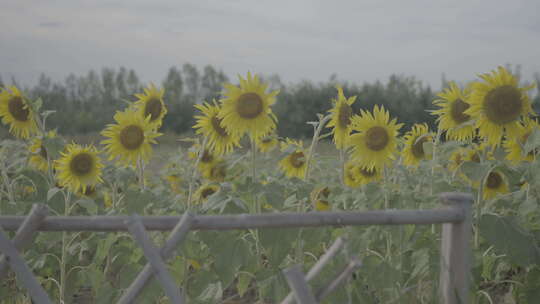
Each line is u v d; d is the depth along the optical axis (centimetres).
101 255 297
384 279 253
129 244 305
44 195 348
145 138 314
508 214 331
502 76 264
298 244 293
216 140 330
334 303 247
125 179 329
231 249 260
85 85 6950
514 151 336
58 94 5247
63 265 294
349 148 359
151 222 186
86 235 394
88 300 354
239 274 295
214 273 290
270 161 481
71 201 363
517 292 287
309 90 3450
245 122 298
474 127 279
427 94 3712
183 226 181
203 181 476
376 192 281
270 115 305
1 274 177
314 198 377
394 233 258
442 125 312
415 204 281
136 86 6931
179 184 512
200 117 326
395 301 254
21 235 177
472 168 264
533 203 271
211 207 260
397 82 4038
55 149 301
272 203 272
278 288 254
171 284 178
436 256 257
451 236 208
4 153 401
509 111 263
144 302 258
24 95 318
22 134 337
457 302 206
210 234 262
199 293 285
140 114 323
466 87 302
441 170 352
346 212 195
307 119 3275
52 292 324
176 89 6456
